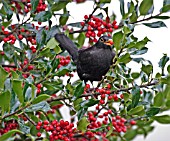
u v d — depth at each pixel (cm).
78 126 931
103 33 1086
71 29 1180
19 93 805
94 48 1077
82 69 1074
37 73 986
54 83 983
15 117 821
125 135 1299
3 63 1198
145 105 1018
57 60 945
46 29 1101
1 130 1014
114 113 1009
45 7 1069
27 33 1103
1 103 787
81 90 917
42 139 988
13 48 1030
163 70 971
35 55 988
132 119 1050
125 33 922
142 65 971
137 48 942
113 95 957
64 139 935
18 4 1165
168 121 1055
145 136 1311
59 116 1218
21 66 1057
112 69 957
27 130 890
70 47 1073
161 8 1035
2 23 1011
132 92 945
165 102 1109
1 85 821
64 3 1055
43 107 822
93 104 924
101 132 1088
